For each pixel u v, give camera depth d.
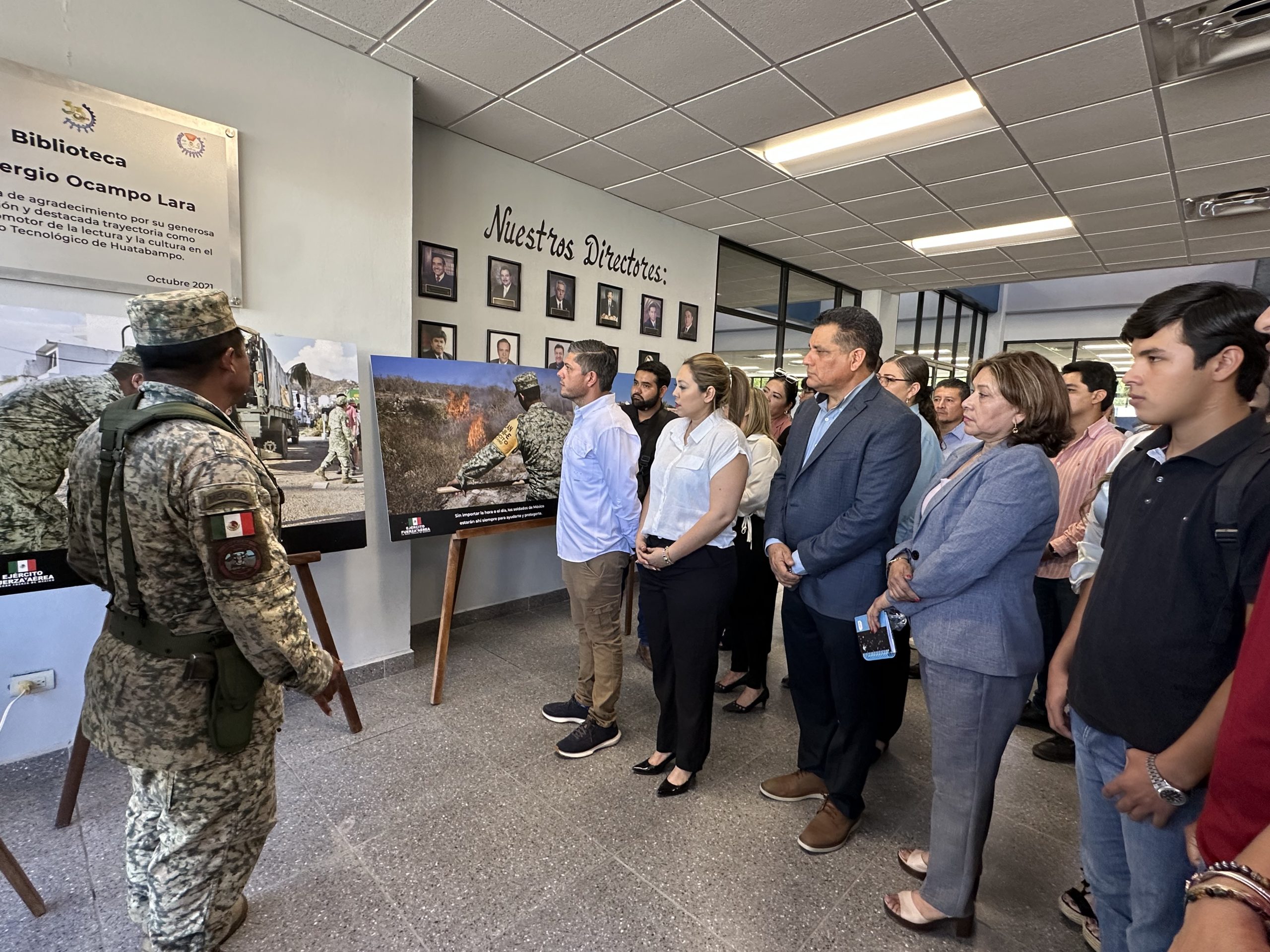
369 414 2.61
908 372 2.63
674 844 1.72
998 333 9.39
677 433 1.94
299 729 2.27
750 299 5.43
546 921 1.44
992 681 1.26
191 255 2.07
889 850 1.73
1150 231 4.41
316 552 2.27
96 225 1.89
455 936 1.39
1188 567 0.85
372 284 2.56
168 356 1.04
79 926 1.38
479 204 3.33
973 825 1.32
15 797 1.83
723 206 4.20
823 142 3.21
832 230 4.66
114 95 1.88
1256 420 0.84
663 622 1.94
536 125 3.06
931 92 2.69
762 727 2.44
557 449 2.94
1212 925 0.47
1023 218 4.24
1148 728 0.90
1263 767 0.51
